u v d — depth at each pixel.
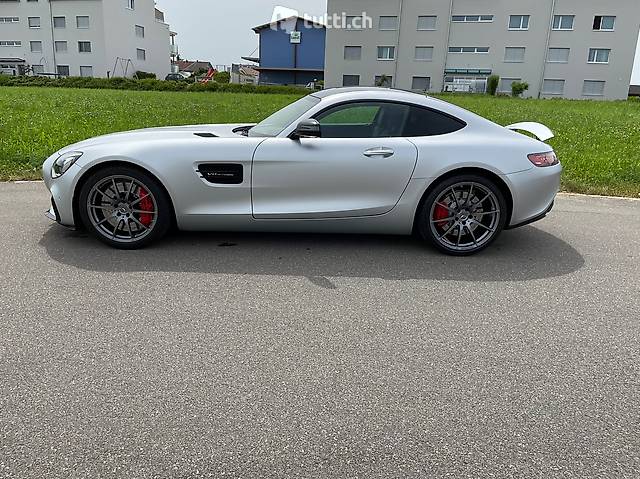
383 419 2.21
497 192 4.22
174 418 2.17
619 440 2.12
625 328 3.09
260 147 4.02
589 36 44.19
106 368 2.51
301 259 4.12
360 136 4.23
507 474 1.92
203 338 2.82
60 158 4.11
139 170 4.04
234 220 4.13
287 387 2.41
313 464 1.94
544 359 2.72
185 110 18.17
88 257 3.99
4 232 4.52
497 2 45.19
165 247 4.29
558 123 17.41
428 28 47.41
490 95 44.09
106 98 25.33
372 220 4.22
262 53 67.50
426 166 4.11
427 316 3.18
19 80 45.88
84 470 1.88
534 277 3.89
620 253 4.50
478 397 2.38
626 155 9.80
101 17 52.88
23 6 54.31
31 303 3.17
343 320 3.09
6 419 2.13
